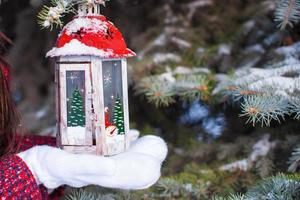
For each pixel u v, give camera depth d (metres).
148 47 1.60
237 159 1.43
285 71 1.24
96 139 0.99
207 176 1.39
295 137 1.35
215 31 1.61
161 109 1.71
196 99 1.40
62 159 0.96
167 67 1.49
